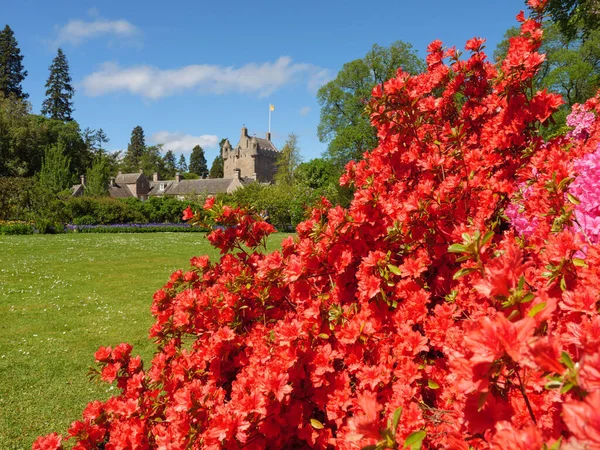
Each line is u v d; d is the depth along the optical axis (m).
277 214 32.38
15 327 6.23
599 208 1.41
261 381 1.52
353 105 30.89
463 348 0.89
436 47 2.67
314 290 1.95
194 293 2.33
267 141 83.88
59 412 3.80
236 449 1.52
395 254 1.98
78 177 55.66
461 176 2.16
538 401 1.04
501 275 0.79
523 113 2.09
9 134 42.38
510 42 2.20
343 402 1.50
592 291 1.01
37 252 15.02
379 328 1.71
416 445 0.84
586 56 24.98
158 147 87.38
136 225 30.81
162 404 2.26
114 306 7.50
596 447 0.50
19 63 56.50
